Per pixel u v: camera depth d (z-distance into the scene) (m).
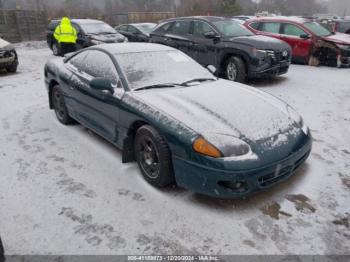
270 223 2.71
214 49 7.83
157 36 9.27
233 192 2.74
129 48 4.16
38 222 2.75
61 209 2.91
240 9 41.78
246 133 2.88
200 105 3.22
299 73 8.98
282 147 2.91
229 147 2.72
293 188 3.21
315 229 2.64
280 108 3.48
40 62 11.84
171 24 8.99
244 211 2.87
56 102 5.08
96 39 11.34
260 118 3.13
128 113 3.34
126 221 2.75
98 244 2.50
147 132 3.12
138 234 2.60
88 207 2.94
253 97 3.59
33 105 6.16
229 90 3.74
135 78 3.65
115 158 3.88
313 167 3.65
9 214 2.85
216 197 2.79
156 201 3.02
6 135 4.64
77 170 3.61
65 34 11.59
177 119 2.95
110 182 3.35
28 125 5.05
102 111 3.80
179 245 2.48
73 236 2.58
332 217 2.79
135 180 3.38
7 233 2.62
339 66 9.62
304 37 9.84
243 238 2.55
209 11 40.47
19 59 12.62
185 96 3.41
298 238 2.54
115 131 3.66
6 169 3.65
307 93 6.84
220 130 2.84
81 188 3.24
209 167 2.70
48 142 4.37
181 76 3.92
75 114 4.55
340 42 9.39
